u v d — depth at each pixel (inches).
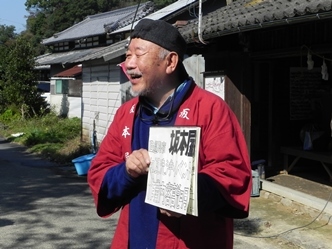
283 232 244.8
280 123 375.6
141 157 83.4
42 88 1130.7
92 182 92.9
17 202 328.2
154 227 86.2
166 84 88.0
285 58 370.9
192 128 78.2
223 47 342.3
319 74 371.6
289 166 366.6
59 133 735.1
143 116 91.0
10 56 952.9
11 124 914.1
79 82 898.1
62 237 246.7
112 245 92.4
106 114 581.9
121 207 94.9
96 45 991.0
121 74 541.0
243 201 81.2
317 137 345.4
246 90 321.7
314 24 274.7
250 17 261.6
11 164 514.6
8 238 244.4
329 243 225.8
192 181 76.7
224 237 87.0
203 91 88.5
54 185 394.6
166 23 87.5
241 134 87.6
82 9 1781.5
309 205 277.3
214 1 641.6
